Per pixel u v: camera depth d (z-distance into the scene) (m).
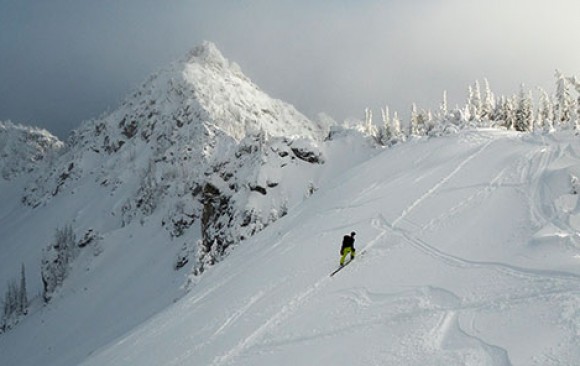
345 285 18.75
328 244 25.44
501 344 11.42
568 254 15.46
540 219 19.55
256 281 24.31
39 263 164.25
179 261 93.88
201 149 163.00
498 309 13.10
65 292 115.31
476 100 91.69
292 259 25.53
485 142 38.78
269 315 18.27
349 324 15.09
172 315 25.95
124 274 111.75
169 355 18.81
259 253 31.45
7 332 112.94
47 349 89.31
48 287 119.00
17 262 177.38
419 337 12.84
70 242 129.25
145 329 25.70
